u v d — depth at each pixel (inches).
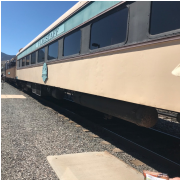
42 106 307.0
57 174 99.7
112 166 109.5
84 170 103.9
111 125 204.5
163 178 72.2
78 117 226.8
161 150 141.1
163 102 97.6
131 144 143.4
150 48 107.0
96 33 158.4
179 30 92.0
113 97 134.0
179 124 215.9
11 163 112.7
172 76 93.7
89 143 149.1
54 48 247.6
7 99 362.9
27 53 400.5
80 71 178.5
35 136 160.2
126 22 127.0
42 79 287.9
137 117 126.3
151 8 109.8
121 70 127.6
